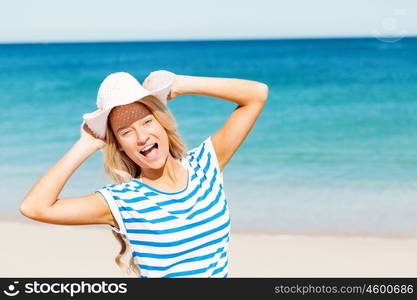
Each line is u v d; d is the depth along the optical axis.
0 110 26.73
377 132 19.45
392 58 51.47
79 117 24.11
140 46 92.38
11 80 41.34
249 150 16.69
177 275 3.49
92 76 44.97
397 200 11.60
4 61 61.34
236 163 15.05
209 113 23.03
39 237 9.98
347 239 9.67
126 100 3.33
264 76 43.53
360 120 21.91
